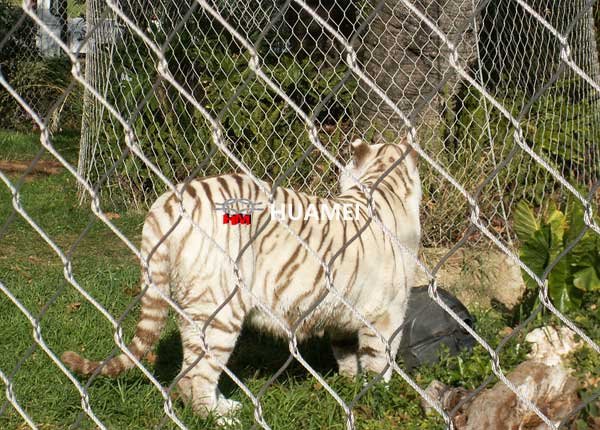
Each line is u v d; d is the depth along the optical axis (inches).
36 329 102.2
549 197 309.4
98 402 169.0
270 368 199.3
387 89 317.1
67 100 491.2
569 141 323.6
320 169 313.3
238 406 167.8
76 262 278.1
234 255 157.3
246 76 331.9
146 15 338.3
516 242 289.6
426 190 298.8
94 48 341.4
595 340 199.2
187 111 337.7
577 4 309.7
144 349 162.9
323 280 165.0
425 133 309.3
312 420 165.0
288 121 329.1
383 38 319.3
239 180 163.2
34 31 528.4
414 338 191.9
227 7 341.1
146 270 93.6
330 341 191.5
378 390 173.0
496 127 301.6
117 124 344.8
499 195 289.7
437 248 287.7
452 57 74.0
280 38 337.7
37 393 173.3
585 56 320.8
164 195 161.9
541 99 322.3
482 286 248.4
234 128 330.3
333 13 365.1
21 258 280.5
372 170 191.0
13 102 526.3
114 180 349.4
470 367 181.9
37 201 352.8
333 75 326.0
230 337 159.8
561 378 154.3
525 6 72.9
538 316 209.9
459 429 153.9
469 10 310.0
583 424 146.8
